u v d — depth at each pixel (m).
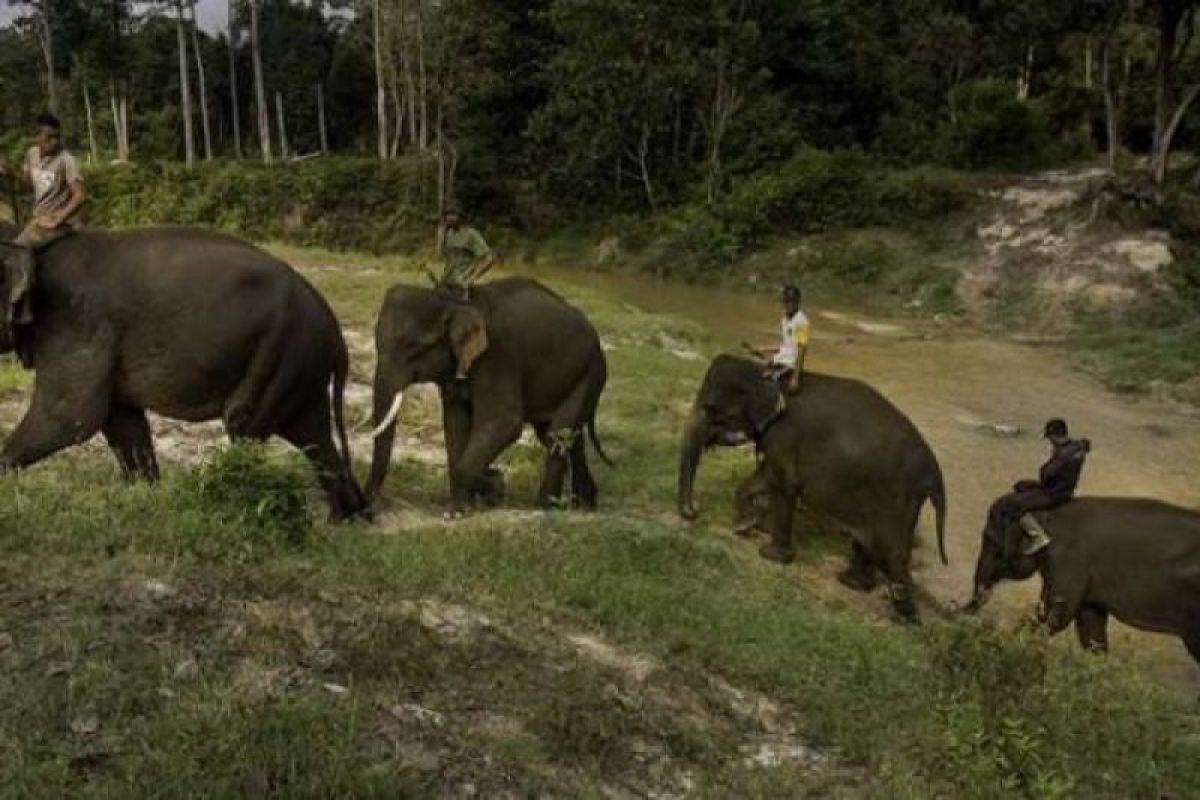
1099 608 8.91
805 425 9.66
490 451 9.32
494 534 7.98
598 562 7.94
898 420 9.65
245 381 7.38
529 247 38.62
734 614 7.53
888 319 27.47
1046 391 19.09
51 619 4.93
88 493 6.45
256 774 4.23
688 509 10.29
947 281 28.66
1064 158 36.31
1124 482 14.22
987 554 9.34
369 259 28.67
